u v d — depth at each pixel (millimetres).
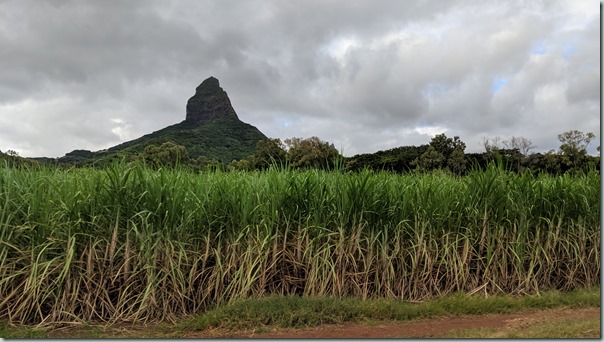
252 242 6352
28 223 5480
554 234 7844
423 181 7629
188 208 6246
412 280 7008
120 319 5625
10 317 5293
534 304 6719
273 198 6520
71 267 5578
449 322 5871
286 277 6582
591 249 8094
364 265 6750
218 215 6406
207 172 7062
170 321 5699
